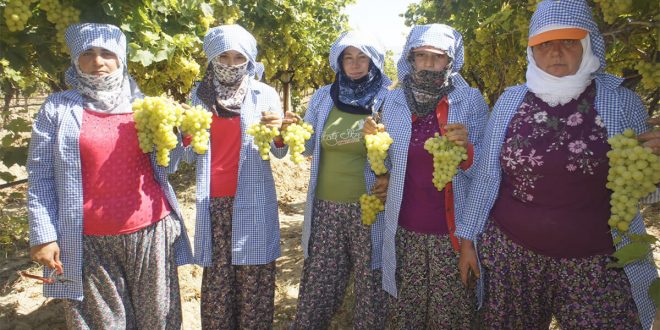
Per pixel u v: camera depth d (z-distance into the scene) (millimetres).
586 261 1982
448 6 4688
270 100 2902
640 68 2381
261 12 7191
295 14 7871
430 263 2561
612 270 1963
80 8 2523
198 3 3842
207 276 2885
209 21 4137
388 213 2639
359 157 2799
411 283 2635
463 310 2564
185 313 3703
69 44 2240
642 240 1545
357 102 2742
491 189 2246
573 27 1870
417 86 2475
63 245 2240
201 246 2770
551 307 2166
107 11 2555
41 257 2184
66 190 2215
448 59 2432
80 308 2309
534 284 2123
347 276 2977
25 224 5078
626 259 1549
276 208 2994
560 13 1895
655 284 1529
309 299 2912
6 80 4082
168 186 2582
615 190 1815
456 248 2506
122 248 2338
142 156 2400
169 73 3982
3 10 2344
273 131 2592
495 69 4422
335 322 3545
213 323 2912
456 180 2502
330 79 15000
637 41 2768
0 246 4930
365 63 2748
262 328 3008
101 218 2262
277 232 2992
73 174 2217
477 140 2543
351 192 2789
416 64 2453
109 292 2348
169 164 2646
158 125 2273
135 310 2480
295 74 11492
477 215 2291
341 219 2824
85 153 2229
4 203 6621
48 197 2230
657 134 1739
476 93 2555
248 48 2703
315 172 2883
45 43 2713
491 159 2201
